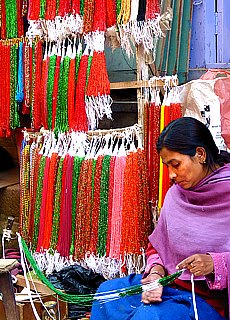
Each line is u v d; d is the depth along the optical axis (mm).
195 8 3719
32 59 3334
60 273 3127
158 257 2312
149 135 2988
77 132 3191
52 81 3238
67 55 3182
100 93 3072
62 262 3203
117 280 2291
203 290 2129
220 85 2801
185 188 2164
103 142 3148
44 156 3295
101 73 3076
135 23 2941
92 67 3084
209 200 2143
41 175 3293
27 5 3377
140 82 3010
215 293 2117
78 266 3131
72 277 3064
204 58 3746
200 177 2150
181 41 3641
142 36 2953
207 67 3748
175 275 2039
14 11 3424
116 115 3842
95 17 3053
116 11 3006
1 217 4012
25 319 2613
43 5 3219
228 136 2793
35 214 3322
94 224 3076
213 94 2809
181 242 2150
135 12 2934
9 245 3797
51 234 3250
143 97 3027
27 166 3410
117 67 3760
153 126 2969
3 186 3969
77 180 3154
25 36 3457
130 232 2959
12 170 4379
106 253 3043
